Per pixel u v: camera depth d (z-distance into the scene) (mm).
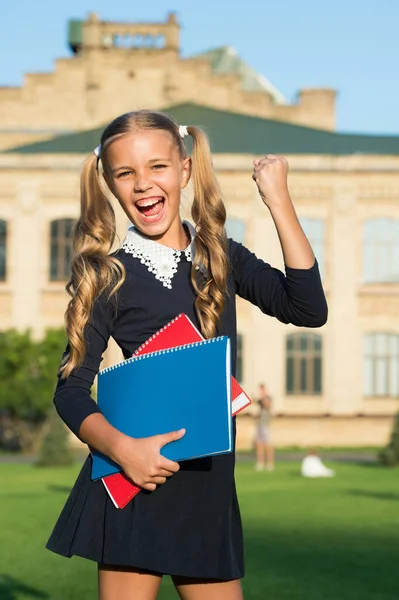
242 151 52000
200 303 4164
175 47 63062
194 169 4328
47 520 16203
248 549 12672
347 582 10188
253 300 4250
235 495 4207
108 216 4348
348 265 50906
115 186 4230
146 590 4078
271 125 54125
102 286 4148
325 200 51062
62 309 50625
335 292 50938
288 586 9930
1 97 62219
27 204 50688
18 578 10461
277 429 49938
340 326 50844
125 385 4016
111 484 4035
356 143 53375
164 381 3945
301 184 51062
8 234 50812
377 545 13062
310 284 3953
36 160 50750
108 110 62562
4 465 34594
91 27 62375
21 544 13195
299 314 4016
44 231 50750
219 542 4062
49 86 62375
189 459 3930
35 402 42312
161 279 4219
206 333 4137
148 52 62781
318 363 50719
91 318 4133
